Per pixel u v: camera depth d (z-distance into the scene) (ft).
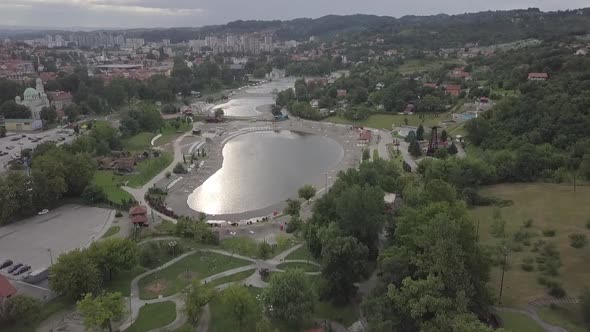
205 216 589.32
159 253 465.47
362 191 456.86
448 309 292.40
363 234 438.81
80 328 351.25
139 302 387.34
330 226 426.51
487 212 549.54
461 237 341.00
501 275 398.21
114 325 355.56
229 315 360.69
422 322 300.20
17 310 345.92
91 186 626.23
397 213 477.36
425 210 382.01
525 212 534.78
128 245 429.38
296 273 361.92
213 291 368.07
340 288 377.50
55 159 641.40
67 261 387.14
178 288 408.87
